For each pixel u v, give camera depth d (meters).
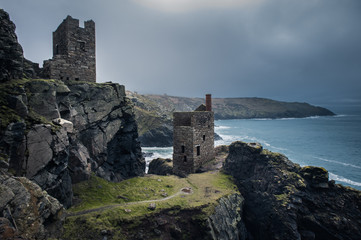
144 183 29.84
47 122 19.53
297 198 26.75
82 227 17.62
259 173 31.72
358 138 121.44
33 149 17.70
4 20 20.14
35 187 15.09
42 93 21.16
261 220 28.95
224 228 23.34
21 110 18.23
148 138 111.56
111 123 32.91
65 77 29.58
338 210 26.41
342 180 54.28
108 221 19.11
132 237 19.00
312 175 28.55
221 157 44.50
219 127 199.62
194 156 37.19
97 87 31.20
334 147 96.50
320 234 26.17
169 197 25.33
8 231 11.73
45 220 15.35
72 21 30.19
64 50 30.78
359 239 24.56
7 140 16.12
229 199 26.92
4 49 19.84
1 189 12.71
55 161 19.14
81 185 24.86
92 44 32.62
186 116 38.84
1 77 19.23
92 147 29.41
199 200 24.98
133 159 38.91
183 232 21.61
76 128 27.70
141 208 21.89
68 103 25.38
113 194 25.03
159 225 20.83
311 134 140.50
